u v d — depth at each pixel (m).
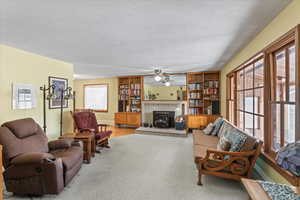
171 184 2.29
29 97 3.29
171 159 3.26
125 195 2.03
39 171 1.89
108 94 7.47
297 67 1.50
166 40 2.63
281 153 1.01
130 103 6.93
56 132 3.95
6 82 2.90
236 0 1.54
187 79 5.95
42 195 2.01
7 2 1.56
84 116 4.09
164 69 5.25
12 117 2.99
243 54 3.06
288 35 1.63
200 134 3.88
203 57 3.73
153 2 1.57
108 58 3.81
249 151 2.11
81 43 2.77
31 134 2.47
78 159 2.47
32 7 1.66
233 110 4.16
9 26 2.11
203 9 1.71
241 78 3.55
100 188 2.19
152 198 1.97
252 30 2.24
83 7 1.66
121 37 2.50
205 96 5.95
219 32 2.31
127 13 1.79
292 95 1.75
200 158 2.33
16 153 2.07
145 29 2.21
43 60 3.61
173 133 5.36
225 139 2.54
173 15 1.83
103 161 3.16
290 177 1.54
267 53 2.11
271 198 1.19
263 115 2.31
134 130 6.34
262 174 2.15
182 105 6.11
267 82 2.14
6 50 2.89
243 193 2.06
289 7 1.62
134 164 3.01
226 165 2.16
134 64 4.46
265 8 1.69
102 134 3.79
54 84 3.87
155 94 8.63
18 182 1.94
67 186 2.23
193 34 2.38
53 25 2.09
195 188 2.19
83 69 5.21
